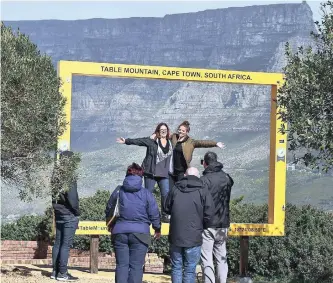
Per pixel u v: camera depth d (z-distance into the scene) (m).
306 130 9.35
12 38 10.90
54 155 11.80
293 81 9.86
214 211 10.17
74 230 12.23
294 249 15.31
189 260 10.06
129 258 9.62
